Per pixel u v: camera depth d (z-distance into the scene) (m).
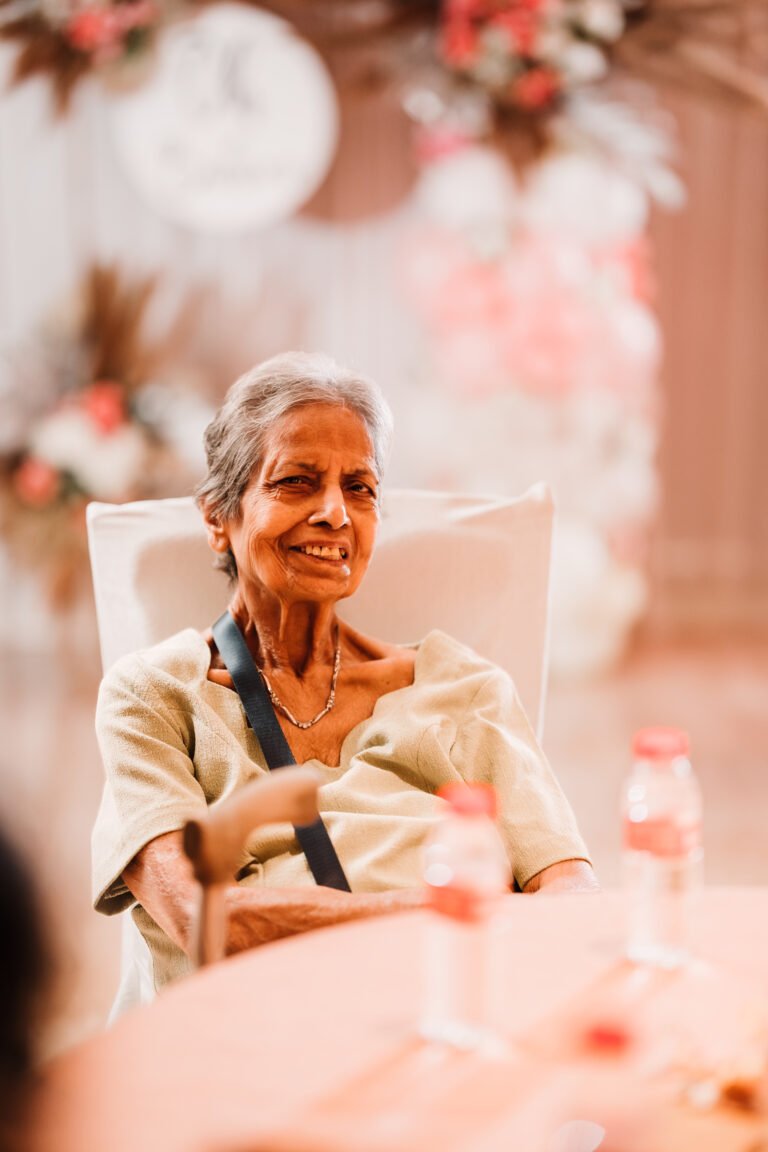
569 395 4.88
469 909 1.01
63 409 4.48
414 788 1.62
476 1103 0.89
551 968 1.09
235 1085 0.91
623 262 4.83
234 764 1.54
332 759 1.64
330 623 1.71
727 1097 0.88
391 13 4.51
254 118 4.83
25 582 5.11
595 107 4.55
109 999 2.57
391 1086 0.91
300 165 4.89
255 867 1.53
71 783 3.92
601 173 4.64
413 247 5.36
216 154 4.85
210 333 5.42
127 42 4.54
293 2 4.85
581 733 4.50
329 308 5.50
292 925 1.35
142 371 4.67
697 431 6.00
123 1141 0.84
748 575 6.16
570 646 5.13
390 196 5.44
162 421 4.59
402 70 4.58
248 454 1.61
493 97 4.48
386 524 2.02
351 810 1.57
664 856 1.12
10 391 4.55
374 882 1.50
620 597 5.16
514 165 4.52
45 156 5.27
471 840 1.01
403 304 5.50
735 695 5.02
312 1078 0.92
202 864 1.12
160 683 1.58
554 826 1.57
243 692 1.59
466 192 4.74
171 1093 0.90
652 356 5.00
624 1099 0.89
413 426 4.93
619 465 4.97
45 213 5.30
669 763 1.12
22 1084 0.61
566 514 4.96
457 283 4.78
